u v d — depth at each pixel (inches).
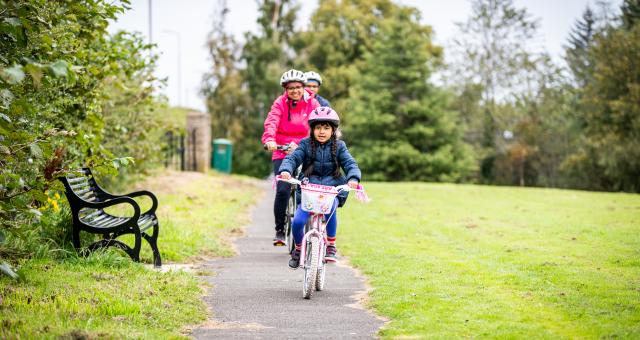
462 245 436.5
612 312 251.4
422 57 1867.6
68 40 320.5
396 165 1852.9
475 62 1996.8
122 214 470.6
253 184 941.8
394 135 1852.9
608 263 360.5
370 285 323.0
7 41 257.9
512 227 526.9
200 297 290.7
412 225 542.9
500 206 708.0
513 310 257.3
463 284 309.9
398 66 1887.3
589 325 233.6
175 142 934.4
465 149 1923.0
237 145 2217.0
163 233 426.3
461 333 227.8
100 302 249.1
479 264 360.8
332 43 2230.6
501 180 2074.3
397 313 258.8
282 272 356.8
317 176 305.9
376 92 1913.1
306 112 394.9
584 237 464.1
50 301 240.8
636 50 1466.5
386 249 420.5
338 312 268.8
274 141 377.7
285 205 382.3
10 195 263.0
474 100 2066.9
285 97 392.2
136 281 290.4
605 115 1546.5
